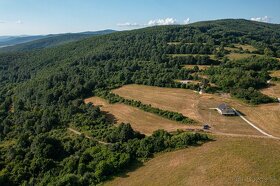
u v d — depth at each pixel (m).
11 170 96.06
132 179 87.69
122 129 108.56
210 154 91.88
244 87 141.38
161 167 90.56
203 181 79.75
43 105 159.38
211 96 141.25
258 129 108.19
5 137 133.25
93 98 159.38
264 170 80.25
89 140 110.75
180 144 99.06
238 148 93.19
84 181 87.44
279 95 135.12
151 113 130.88
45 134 123.50
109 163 93.06
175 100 140.75
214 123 114.62
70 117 137.12
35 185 88.94
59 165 97.38
